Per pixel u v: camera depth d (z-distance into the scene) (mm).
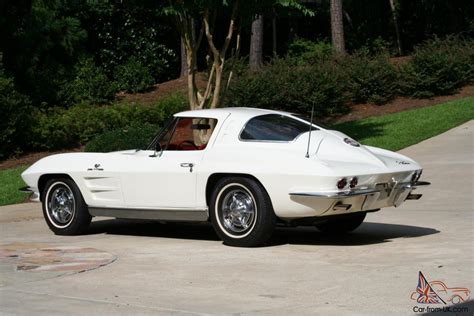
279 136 9820
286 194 9289
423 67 27672
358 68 27594
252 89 25656
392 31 40344
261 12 17938
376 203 9656
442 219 11898
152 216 10617
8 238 11383
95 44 30484
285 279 7809
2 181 18734
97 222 13039
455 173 16609
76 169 11188
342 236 10727
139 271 8422
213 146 10078
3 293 7496
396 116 25172
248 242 9664
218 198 9852
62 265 8836
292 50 34750
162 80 32875
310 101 25859
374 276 7777
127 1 19453
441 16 39375
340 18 31359
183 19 17844
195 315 6504
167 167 10297
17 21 25922
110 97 26906
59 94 25938
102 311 6719
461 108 25125
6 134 21688
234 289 7445
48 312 6730
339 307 6629
